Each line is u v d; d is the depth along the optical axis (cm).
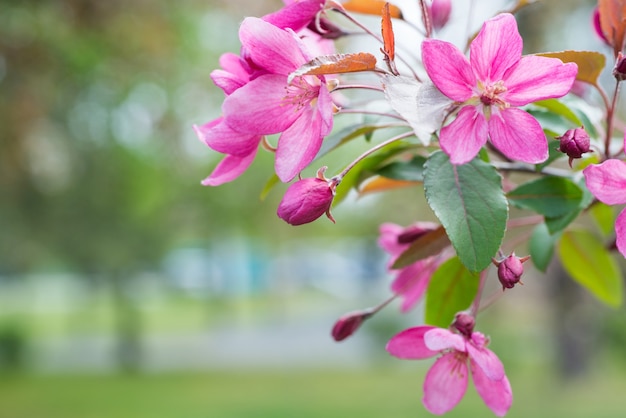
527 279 1353
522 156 119
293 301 3469
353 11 167
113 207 1585
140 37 928
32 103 1034
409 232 167
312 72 114
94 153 1423
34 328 2616
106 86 1129
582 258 204
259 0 872
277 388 1365
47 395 1370
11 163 1145
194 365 1689
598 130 176
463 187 125
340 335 178
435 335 137
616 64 134
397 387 1341
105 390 1410
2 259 1856
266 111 126
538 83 119
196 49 1081
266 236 1781
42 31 898
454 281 160
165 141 1228
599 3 144
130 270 1769
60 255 1664
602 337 1398
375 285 3659
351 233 2036
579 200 152
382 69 118
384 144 132
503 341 1444
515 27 118
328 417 1096
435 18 165
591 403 1145
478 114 118
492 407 143
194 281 3866
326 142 160
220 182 141
